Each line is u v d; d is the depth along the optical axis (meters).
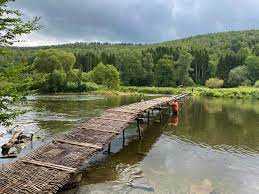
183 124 44.41
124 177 21.48
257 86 127.81
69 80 108.00
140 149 29.31
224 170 24.12
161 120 47.31
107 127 27.33
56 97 84.88
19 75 12.98
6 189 14.20
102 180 20.67
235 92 104.81
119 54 179.38
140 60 154.62
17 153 26.44
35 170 16.53
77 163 18.30
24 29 12.33
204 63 162.38
